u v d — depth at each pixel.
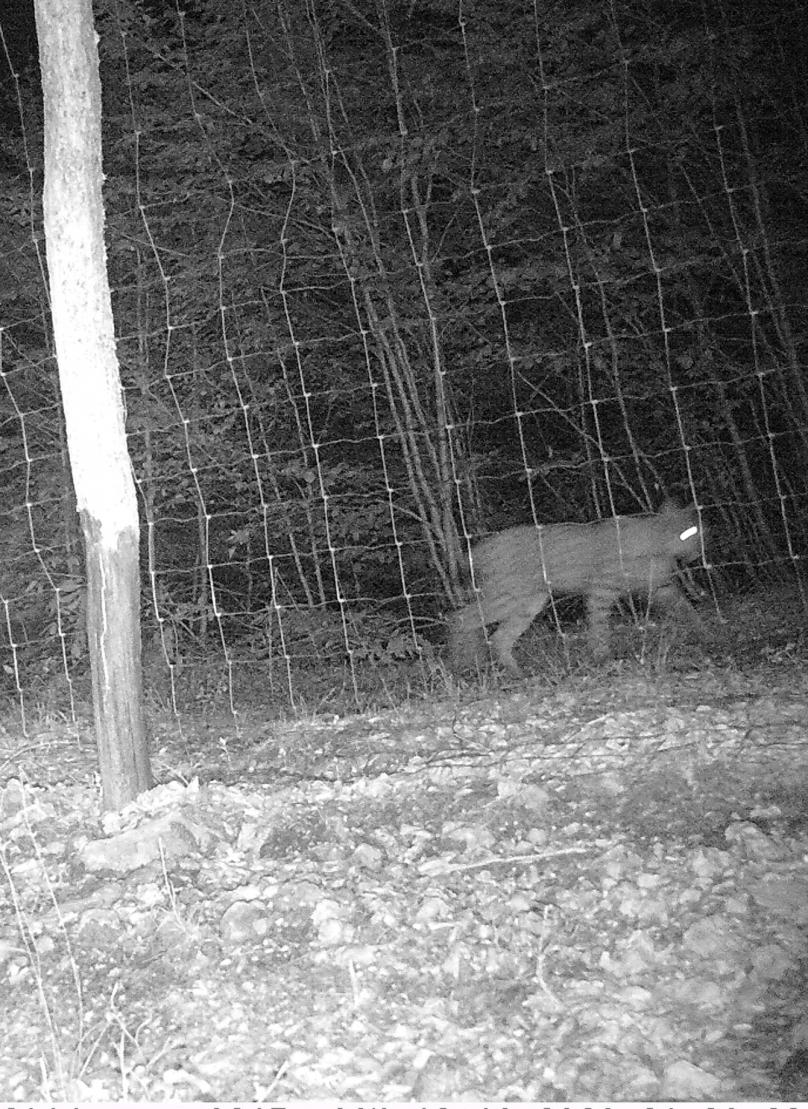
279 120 11.22
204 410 11.84
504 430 14.12
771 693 6.46
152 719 7.94
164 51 11.13
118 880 4.82
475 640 9.65
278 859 4.88
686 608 9.55
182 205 11.58
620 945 4.02
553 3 10.58
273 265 11.78
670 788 5.14
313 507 11.97
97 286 5.38
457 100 10.97
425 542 11.98
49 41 5.22
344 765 6.07
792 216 12.50
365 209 11.28
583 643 10.15
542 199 11.91
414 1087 3.43
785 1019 3.56
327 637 11.01
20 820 5.61
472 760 5.82
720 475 13.35
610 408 13.81
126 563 5.48
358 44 11.43
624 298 11.90
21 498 12.38
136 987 4.05
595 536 9.45
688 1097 3.30
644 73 11.52
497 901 4.34
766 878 4.28
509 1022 3.70
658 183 12.17
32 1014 3.95
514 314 12.72
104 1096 3.46
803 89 11.75
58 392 12.16
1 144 12.02
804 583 10.91
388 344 11.68
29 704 9.77
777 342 12.88
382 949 4.11
